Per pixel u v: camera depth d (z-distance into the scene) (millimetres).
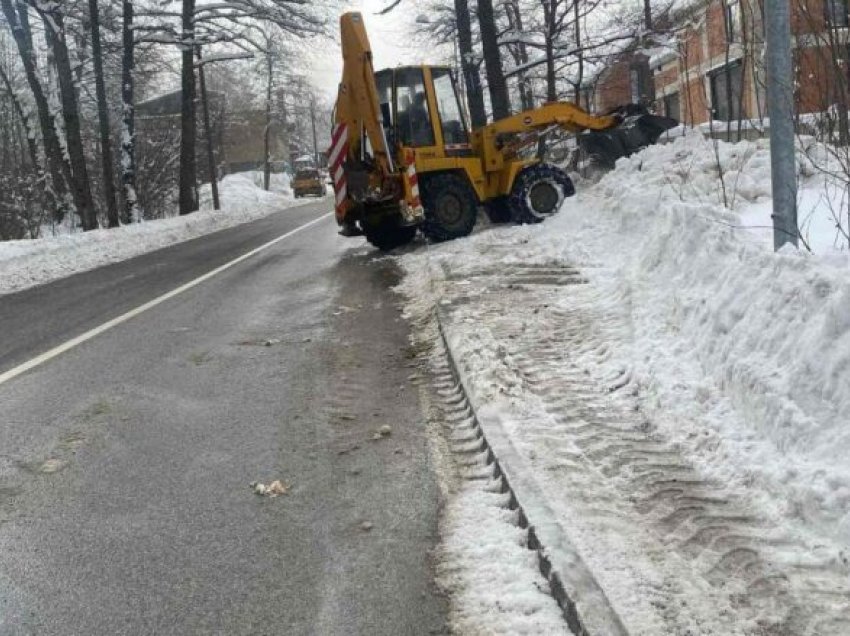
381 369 6605
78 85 29562
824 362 3729
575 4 17312
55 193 28062
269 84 55312
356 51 12445
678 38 16344
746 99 13445
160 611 3264
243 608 3258
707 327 5027
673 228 6680
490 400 5188
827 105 5996
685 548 3285
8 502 4375
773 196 5113
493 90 17078
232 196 42219
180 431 5398
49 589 3467
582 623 2811
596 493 3824
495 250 10867
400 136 12711
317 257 14266
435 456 4676
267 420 5531
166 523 4043
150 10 26766
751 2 8539
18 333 9117
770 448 3855
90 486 4543
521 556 3434
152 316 9547
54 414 5879
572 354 6086
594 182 15039
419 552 3600
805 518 3332
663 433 4496
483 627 2980
